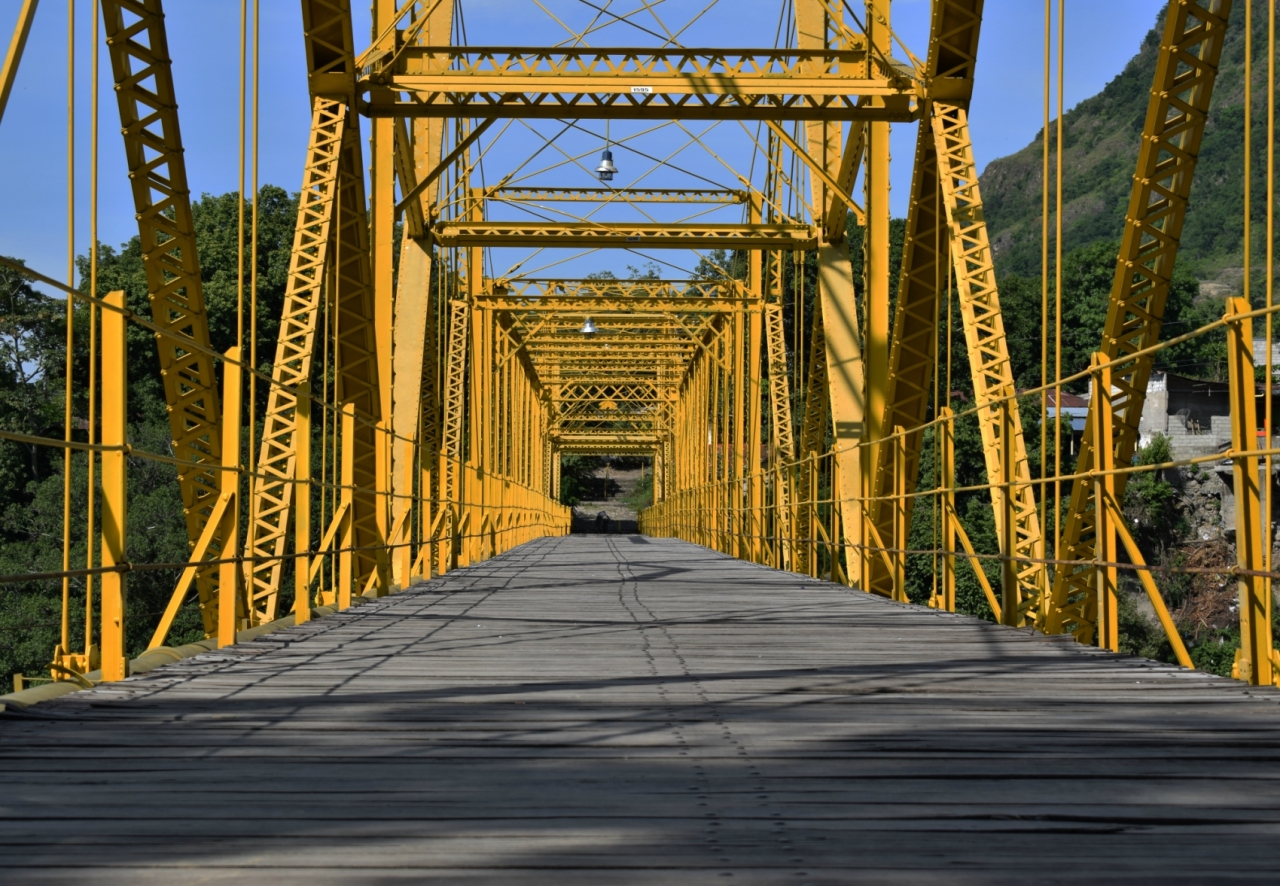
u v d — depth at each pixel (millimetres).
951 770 3736
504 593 13211
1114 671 6242
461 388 25422
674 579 16344
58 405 37625
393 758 3908
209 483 10117
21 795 3352
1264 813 3186
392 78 13602
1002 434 9266
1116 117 127812
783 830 3008
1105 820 3115
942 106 12875
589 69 14016
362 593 12992
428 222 19984
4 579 4543
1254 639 5512
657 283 27844
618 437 66750
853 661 6754
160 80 9172
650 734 4371
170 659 6473
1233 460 5469
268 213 50906
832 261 18781
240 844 2863
